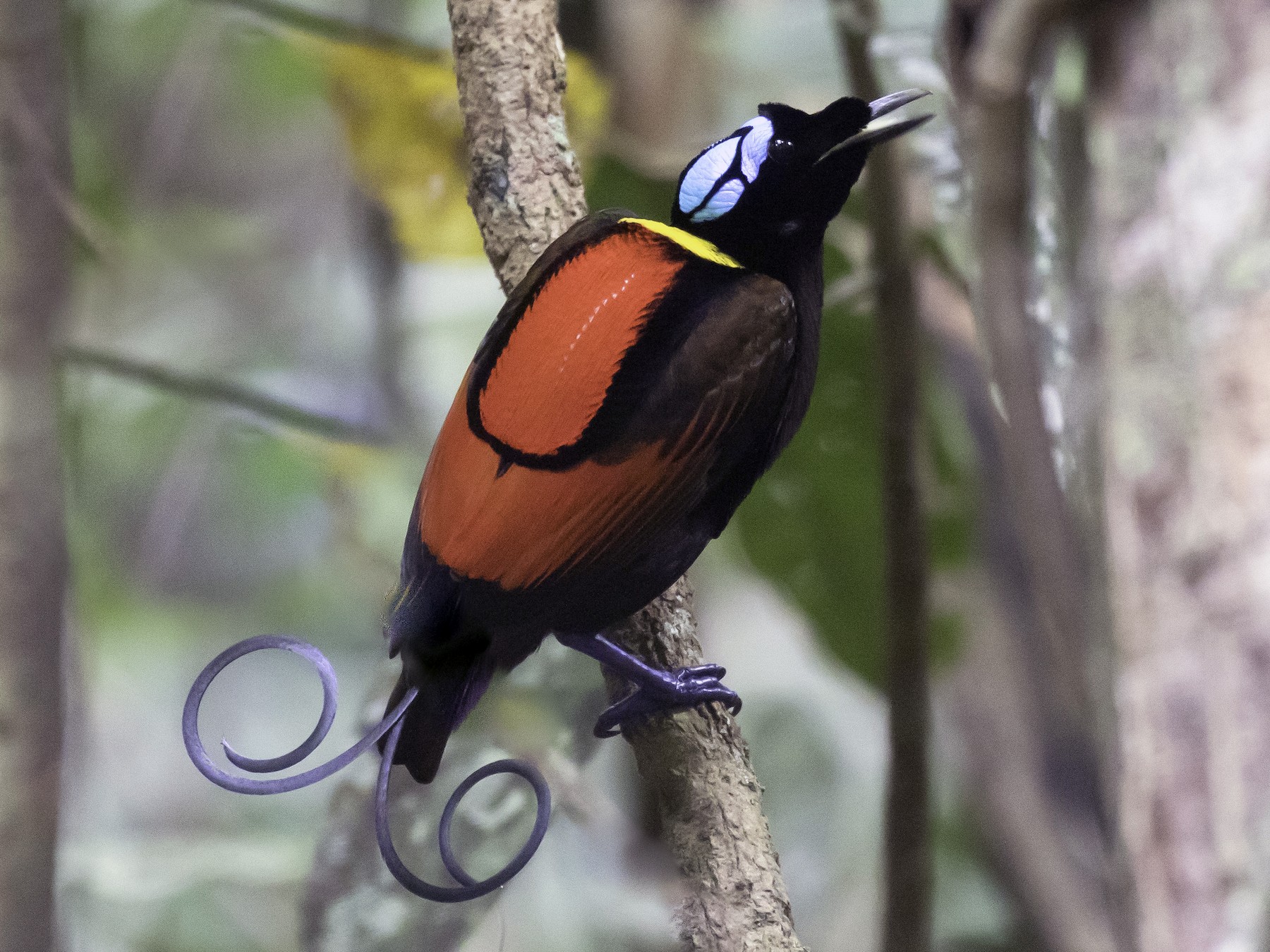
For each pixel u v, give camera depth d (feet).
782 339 19.30
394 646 17.88
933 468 29.96
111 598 40.01
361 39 27.96
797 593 30.89
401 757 17.12
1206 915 21.47
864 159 20.67
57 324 20.06
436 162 30.40
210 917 29.25
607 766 28.81
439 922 22.67
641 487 18.10
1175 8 23.67
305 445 34.30
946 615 30.30
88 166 32.30
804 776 40.73
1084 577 25.13
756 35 35.50
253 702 43.55
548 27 22.27
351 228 38.91
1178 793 21.95
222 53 38.52
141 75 37.99
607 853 28.30
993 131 24.98
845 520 30.14
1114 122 24.11
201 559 40.70
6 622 18.81
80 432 27.53
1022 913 36.09
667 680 19.30
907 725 26.71
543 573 18.01
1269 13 23.12
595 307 18.56
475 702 17.79
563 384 18.06
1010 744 35.53
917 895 27.30
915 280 25.59
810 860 39.99
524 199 21.61
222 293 41.14
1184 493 22.54
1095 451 24.08
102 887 28.40
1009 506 33.94
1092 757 26.05
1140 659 22.61
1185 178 23.24
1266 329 22.35
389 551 34.88
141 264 39.50
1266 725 21.59
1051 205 27.25
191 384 24.23
